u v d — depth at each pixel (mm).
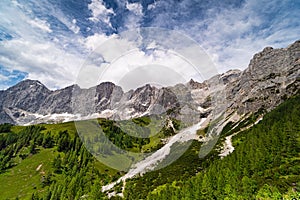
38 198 111938
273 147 95875
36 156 155375
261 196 65875
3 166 144500
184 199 75250
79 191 105875
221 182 77125
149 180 103750
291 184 68250
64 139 166375
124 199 93500
